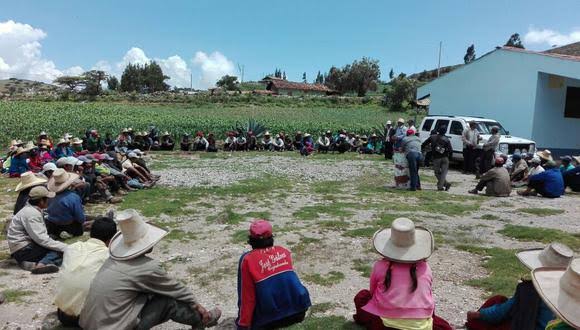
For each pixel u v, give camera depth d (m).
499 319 3.83
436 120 19.30
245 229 8.23
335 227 8.32
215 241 7.50
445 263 6.43
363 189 12.76
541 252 3.65
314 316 4.60
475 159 16.83
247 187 12.70
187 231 8.13
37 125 29.47
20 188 7.20
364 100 72.81
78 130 29.48
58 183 7.36
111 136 27.22
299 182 14.02
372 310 3.84
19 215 6.13
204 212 9.71
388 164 19.12
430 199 11.31
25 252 6.09
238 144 26.16
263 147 26.67
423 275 3.76
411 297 3.68
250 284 4.06
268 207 10.27
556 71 19.62
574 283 2.66
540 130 20.91
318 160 20.77
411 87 62.59
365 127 34.97
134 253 3.85
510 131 21.75
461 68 24.33
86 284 4.20
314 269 6.17
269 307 4.06
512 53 21.45
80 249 4.42
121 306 3.76
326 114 55.69
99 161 11.41
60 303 4.24
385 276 3.78
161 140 25.72
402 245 3.76
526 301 3.50
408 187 13.01
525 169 13.80
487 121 18.44
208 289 5.52
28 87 152.75
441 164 12.73
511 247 7.18
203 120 35.91
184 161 19.89
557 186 11.70
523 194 12.01
